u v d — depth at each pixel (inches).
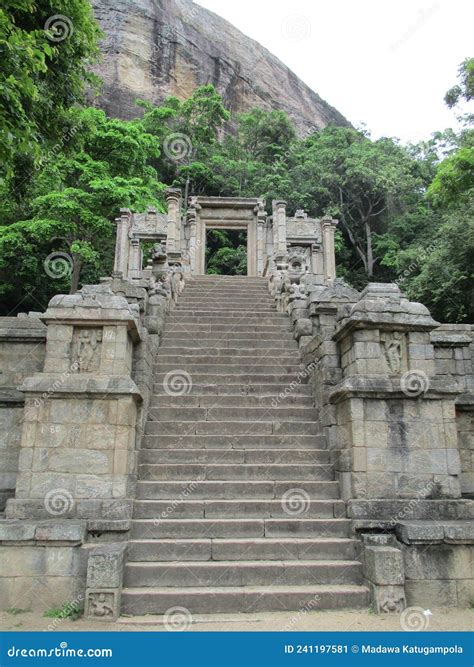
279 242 930.1
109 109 1556.3
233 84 1873.8
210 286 691.4
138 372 344.2
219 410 366.6
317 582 246.8
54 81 364.8
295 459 327.9
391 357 304.0
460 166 609.9
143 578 240.4
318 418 364.8
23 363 367.6
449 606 240.1
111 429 279.1
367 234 1512.1
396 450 285.7
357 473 281.3
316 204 1482.5
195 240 993.5
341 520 275.4
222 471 314.8
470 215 888.3
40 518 260.7
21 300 1085.1
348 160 1464.1
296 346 472.4
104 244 1103.6
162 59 1701.5
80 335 301.7
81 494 270.4
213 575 243.9
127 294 416.8
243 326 503.5
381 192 1483.8
